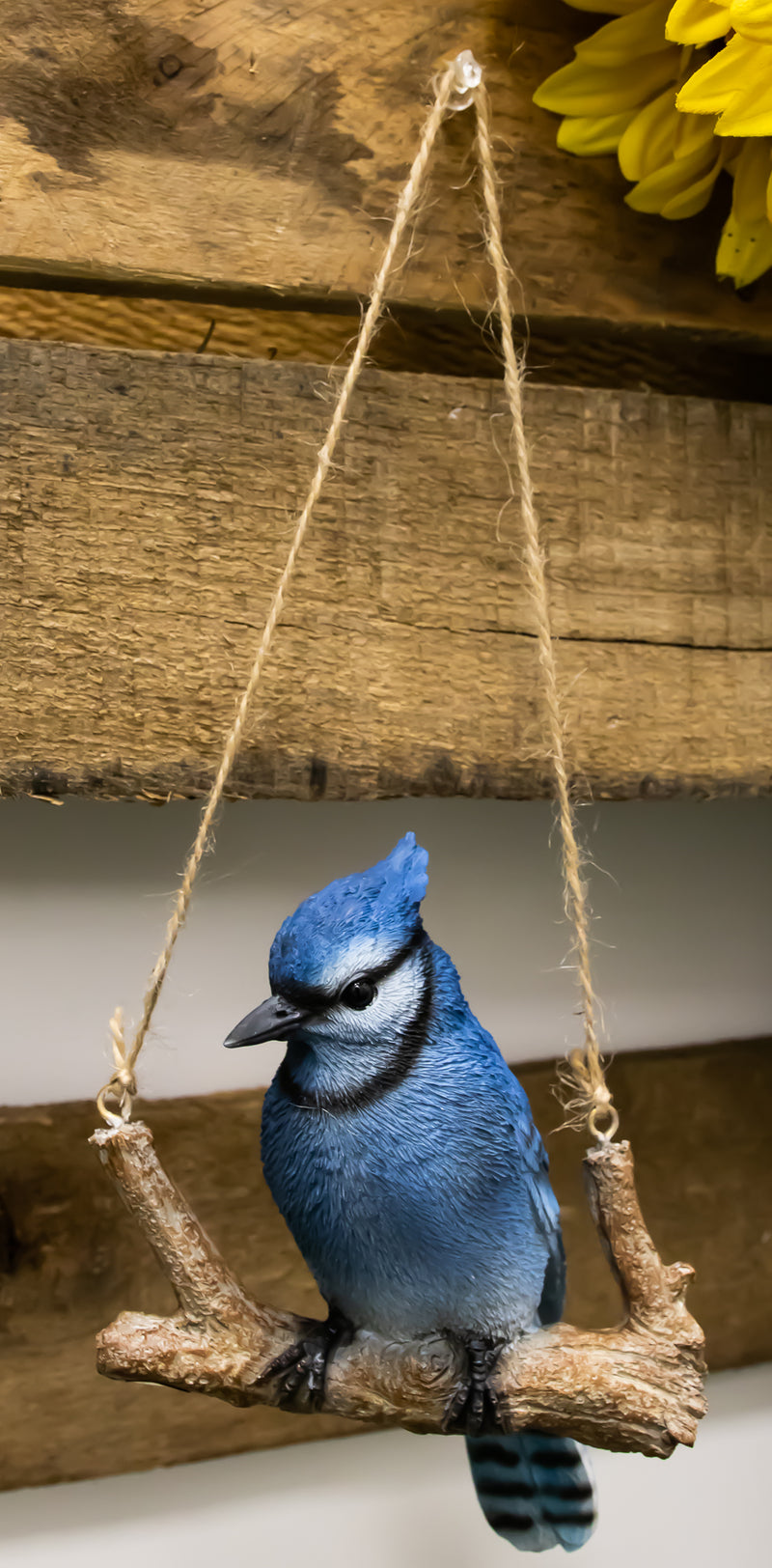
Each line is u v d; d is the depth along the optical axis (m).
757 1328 1.19
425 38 0.97
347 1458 1.12
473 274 0.98
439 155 0.97
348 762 0.96
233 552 0.94
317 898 0.71
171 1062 1.09
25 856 1.06
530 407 1.00
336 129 0.96
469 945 1.17
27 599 0.91
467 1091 0.72
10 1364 1.01
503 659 0.99
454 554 0.99
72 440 0.92
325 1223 0.71
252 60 0.94
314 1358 0.72
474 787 0.98
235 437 0.95
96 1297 1.03
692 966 1.24
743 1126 1.20
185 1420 1.05
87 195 0.91
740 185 0.94
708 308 1.03
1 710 0.90
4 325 1.02
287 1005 0.69
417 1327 0.74
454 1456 1.15
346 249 0.96
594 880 1.20
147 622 0.93
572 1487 0.84
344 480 0.96
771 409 1.06
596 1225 0.75
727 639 1.04
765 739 1.05
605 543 1.02
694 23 0.79
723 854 1.25
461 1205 0.70
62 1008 1.07
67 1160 1.03
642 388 1.14
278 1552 1.10
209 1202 1.06
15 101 0.90
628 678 1.02
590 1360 0.71
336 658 0.96
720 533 1.05
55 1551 1.05
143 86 0.93
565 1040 1.19
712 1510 1.20
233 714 0.94
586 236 1.00
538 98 0.96
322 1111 0.71
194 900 1.10
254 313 1.07
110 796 0.92
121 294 0.95
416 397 0.98
